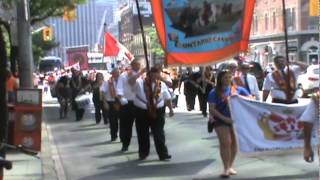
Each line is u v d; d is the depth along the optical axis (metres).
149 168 11.57
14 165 11.98
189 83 24.58
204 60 10.91
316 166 10.71
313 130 6.83
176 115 23.02
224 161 10.21
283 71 12.96
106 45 24.84
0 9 14.02
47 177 10.75
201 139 15.40
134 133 17.69
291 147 10.41
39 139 12.88
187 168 11.36
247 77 13.30
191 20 10.86
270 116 10.32
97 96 21.25
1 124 6.37
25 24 18.47
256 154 10.31
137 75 12.31
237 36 10.81
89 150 14.57
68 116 25.78
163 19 10.95
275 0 75.88
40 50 63.34
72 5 31.06
